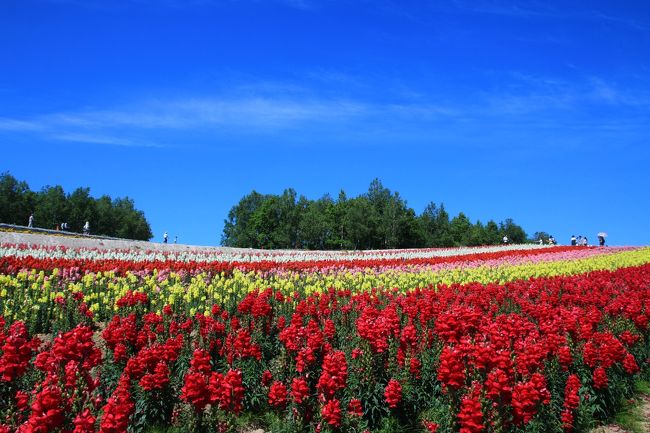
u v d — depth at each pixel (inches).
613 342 399.9
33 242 1314.0
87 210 4033.0
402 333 383.2
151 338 426.6
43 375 340.8
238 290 687.1
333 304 527.8
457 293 650.2
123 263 817.5
